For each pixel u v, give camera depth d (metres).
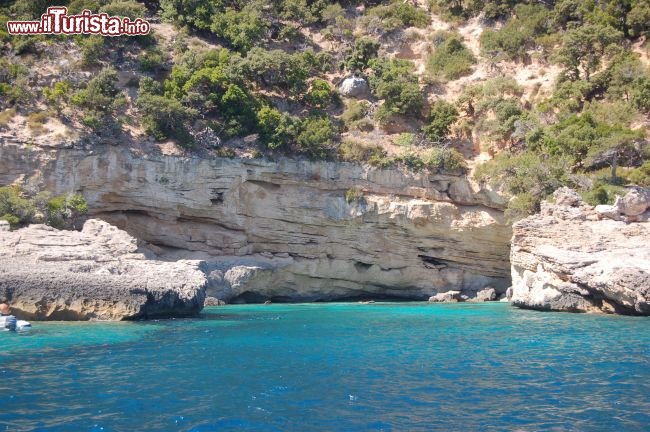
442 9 70.81
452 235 49.00
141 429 12.51
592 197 40.47
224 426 12.77
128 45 52.72
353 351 21.25
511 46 62.09
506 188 47.84
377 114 55.69
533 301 36.38
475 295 49.47
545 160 46.91
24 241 29.52
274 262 46.41
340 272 48.56
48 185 40.91
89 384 16.03
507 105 53.12
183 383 16.23
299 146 48.88
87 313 27.75
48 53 48.00
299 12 65.62
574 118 49.38
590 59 56.59
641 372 17.67
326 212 47.75
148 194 43.81
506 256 49.78
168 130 46.09
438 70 62.41
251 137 47.62
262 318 32.09
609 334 25.20
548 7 67.25
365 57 61.62
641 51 58.25
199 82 48.12
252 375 17.23
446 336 25.03
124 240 32.72
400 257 49.12
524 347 22.09
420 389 15.73
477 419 13.23
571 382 16.47
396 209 48.16
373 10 68.62
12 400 14.46
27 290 26.89
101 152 42.69
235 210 46.16
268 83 56.00
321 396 15.02
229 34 58.09
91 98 43.91
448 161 49.84
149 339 23.55
